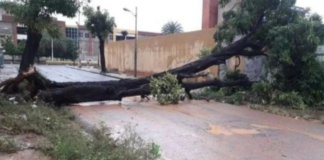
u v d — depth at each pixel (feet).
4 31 183.32
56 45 182.60
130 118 26.66
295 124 25.48
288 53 35.17
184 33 66.44
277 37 35.86
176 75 38.40
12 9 29.89
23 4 30.22
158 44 77.46
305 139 20.65
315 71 35.35
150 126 23.59
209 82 40.55
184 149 17.85
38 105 27.43
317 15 36.96
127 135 19.06
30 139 17.20
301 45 35.60
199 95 42.09
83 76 79.97
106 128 20.58
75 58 189.37
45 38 166.09
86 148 14.62
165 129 22.71
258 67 46.57
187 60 65.46
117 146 15.90
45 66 145.89
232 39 43.29
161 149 17.67
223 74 51.98
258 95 36.86
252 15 39.45
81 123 24.02
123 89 36.19
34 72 31.73
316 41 34.09
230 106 34.60
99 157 13.83
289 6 37.78
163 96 36.09
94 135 18.58
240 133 22.04
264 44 39.22
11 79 31.68
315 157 16.87
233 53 40.63
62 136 16.85
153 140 19.49
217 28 44.83
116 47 107.24
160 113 29.50
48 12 30.78
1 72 81.25
